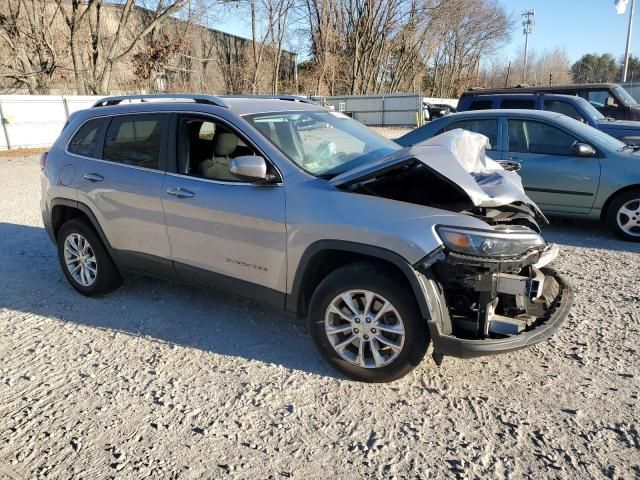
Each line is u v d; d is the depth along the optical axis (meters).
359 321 3.35
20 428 3.05
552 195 6.93
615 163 6.51
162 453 2.82
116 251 4.61
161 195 4.14
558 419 3.02
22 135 20.94
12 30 27.67
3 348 4.03
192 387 3.44
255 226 3.67
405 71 51.25
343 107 34.50
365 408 3.18
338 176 3.55
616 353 3.74
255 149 3.78
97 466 2.73
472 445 2.83
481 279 3.08
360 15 43.75
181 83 38.12
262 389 3.39
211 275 4.03
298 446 2.86
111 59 29.50
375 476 2.63
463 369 3.57
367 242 3.20
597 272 5.46
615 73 84.56
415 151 3.36
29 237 7.24
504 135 7.31
